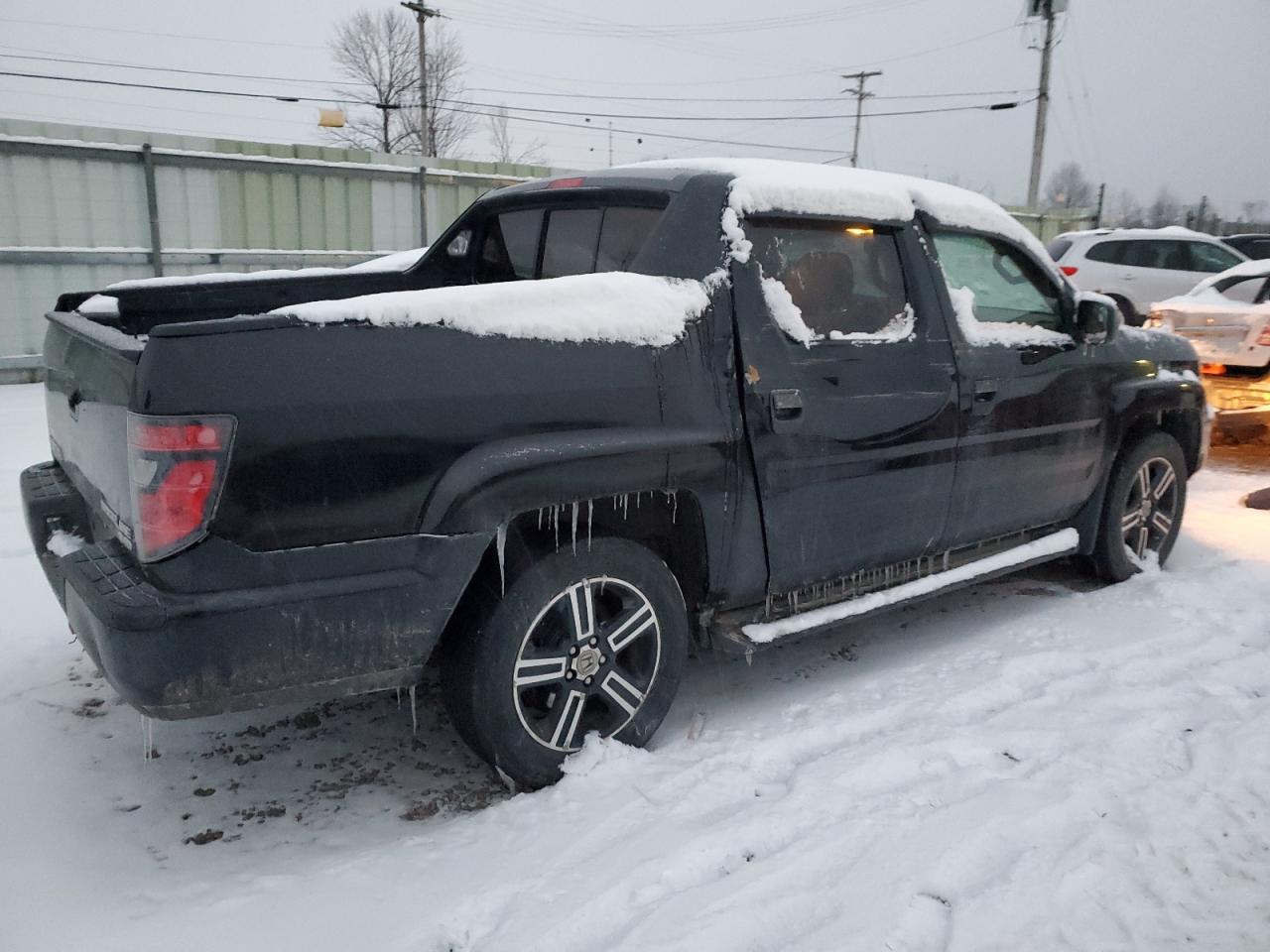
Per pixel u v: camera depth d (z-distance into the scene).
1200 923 2.23
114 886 2.45
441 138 45.81
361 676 2.52
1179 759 2.96
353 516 2.42
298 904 2.34
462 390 2.54
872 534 3.48
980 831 2.54
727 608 3.23
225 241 12.02
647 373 2.85
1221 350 7.93
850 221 3.47
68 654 3.78
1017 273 4.14
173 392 2.24
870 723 3.26
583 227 3.61
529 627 2.73
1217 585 4.59
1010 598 4.65
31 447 7.09
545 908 2.27
